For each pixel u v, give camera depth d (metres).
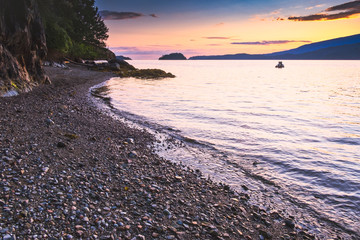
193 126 18.36
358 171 11.05
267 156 12.70
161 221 6.34
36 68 26.92
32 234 4.94
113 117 19.66
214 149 13.52
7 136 10.38
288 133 17.55
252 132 17.34
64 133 12.55
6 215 5.32
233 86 56.00
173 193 8.08
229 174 10.42
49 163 8.55
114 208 6.57
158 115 21.81
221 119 21.27
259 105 30.38
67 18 66.31
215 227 6.39
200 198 8.03
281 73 127.38
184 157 12.08
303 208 8.10
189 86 51.09
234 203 8.02
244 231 6.54
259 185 9.59
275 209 7.95
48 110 16.86
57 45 44.91
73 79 40.06
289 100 36.06
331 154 13.31
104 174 8.59
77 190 7.05
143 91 38.62
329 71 151.88
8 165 7.71
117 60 86.12
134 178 8.71
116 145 12.48
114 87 41.00
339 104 32.97
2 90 18.27
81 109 20.02
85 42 88.31
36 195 6.36
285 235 6.63
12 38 20.66
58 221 5.51
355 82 72.81
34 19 25.08
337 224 7.32
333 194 9.02
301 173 10.78
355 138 16.59
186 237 5.86
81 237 5.16
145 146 13.17
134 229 5.83
